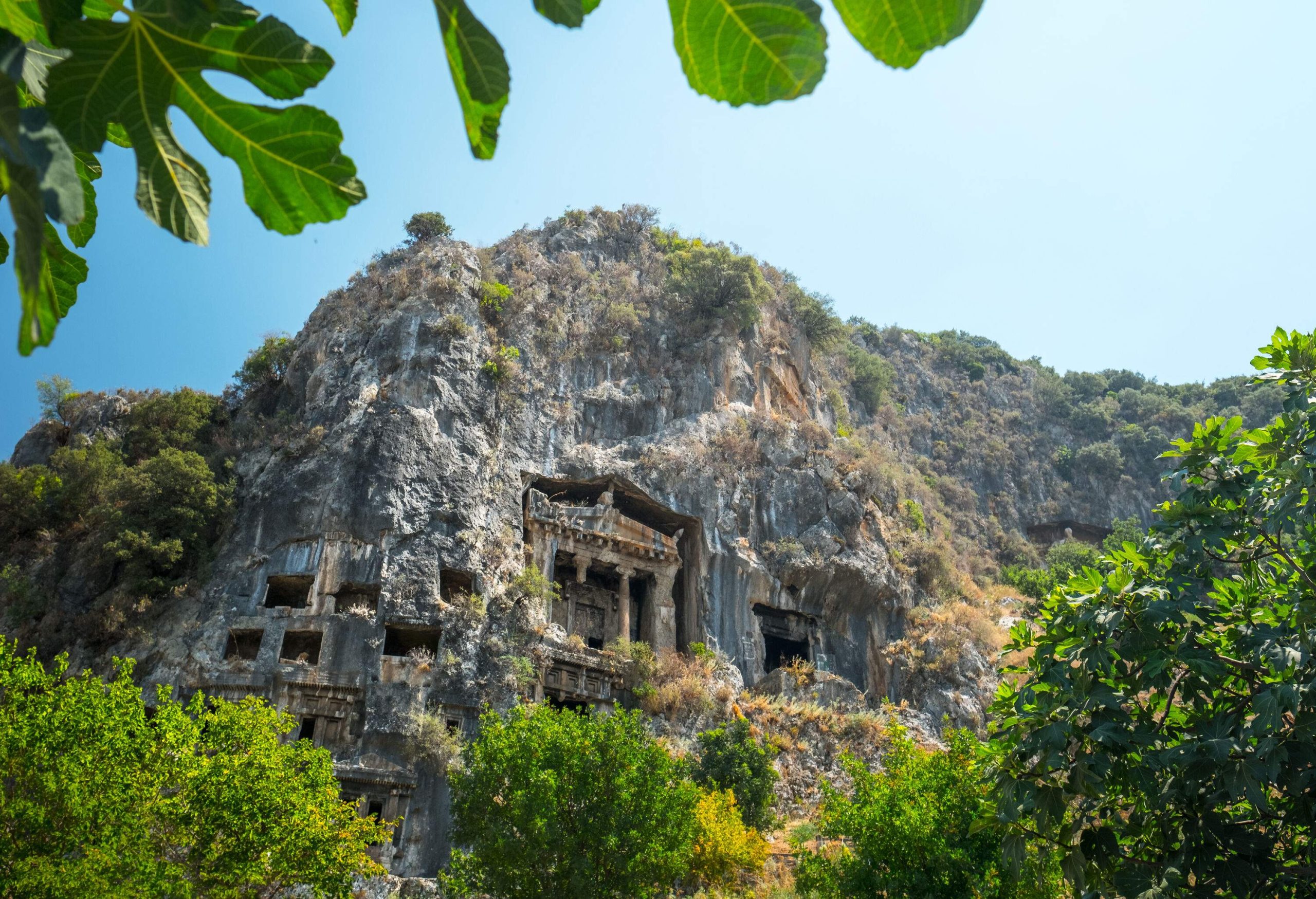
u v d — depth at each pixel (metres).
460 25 2.86
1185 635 18.50
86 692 25.28
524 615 53.72
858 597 66.25
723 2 2.71
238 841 24.48
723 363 72.69
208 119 3.10
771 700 57.38
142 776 25.08
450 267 65.94
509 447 61.22
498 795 31.33
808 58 2.73
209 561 52.62
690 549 65.25
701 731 52.59
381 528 52.31
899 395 120.81
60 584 52.00
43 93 3.01
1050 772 18.31
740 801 44.34
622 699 55.09
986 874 24.59
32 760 23.22
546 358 66.75
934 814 25.97
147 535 51.25
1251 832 17.11
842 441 76.06
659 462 64.88
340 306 67.25
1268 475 19.34
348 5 3.35
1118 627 18.22
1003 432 122.25
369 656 48.66
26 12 3.20
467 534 54.59
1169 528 20.08
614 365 69.38
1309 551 19.81
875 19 2.66
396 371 59.62
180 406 62.72
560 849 28.98
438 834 43.91
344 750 46.59
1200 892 17.06
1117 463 118.62
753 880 39.44
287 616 49.66
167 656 48.50
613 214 82.62
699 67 2.83
